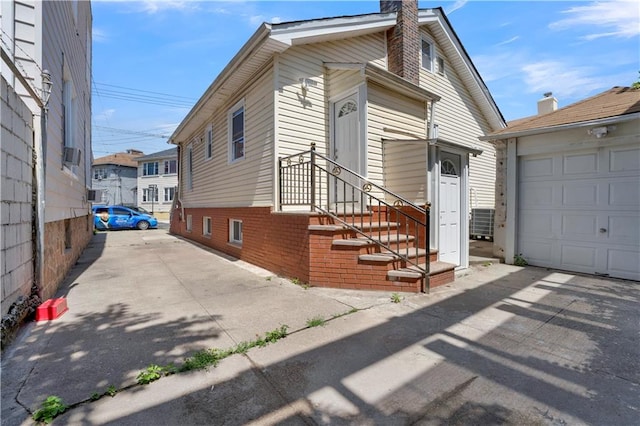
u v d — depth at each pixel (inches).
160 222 1058.1
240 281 204.7
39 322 131.8
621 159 207.6
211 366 97.1
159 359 100.7
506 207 261.4
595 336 119.9
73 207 250.5
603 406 78.2
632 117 192.4
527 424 72.0
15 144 116.3
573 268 228.8
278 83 225.8
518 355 105.3
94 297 169.6
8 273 110.5
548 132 233.3
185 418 73.7
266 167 238.1
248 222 271.1
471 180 442.9
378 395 83.4
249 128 265.7
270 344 112.7
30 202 134.8
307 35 225.6
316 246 189.3
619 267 208.7
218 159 344.8
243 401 80.4
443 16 363.6
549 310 148.7
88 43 396.2
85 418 73.1
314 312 144.8
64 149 206.4
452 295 171.8
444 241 229.9
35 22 141.9
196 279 211.2
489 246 350.9
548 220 241.3
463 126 425.4
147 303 158.7
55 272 179.8
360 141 226.8
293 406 78.6
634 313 144.3
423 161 217.0
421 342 115.0
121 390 84.1
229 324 130.6
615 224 210.5
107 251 351.9
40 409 74.6
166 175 1135.6
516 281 202.1
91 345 110.5
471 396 82.7
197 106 346.0
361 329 126.5
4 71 129.8
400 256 181.2
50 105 162.2
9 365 96.2
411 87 249.8
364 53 284.2
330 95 252.8
